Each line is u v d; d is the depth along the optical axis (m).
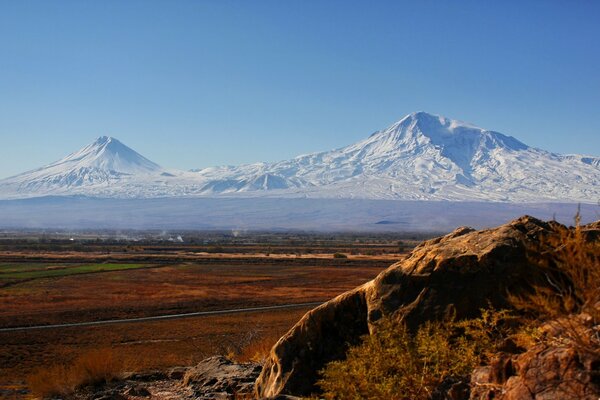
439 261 8.47
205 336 44.19
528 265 7.90
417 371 6.63
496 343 6.83
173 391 13.71
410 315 8.32
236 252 186.62
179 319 55.50
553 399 4.73
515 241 8.21
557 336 5.37
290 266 125.44
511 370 5.52
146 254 168.88
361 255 170.12
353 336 9.28
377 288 8.92
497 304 7.91
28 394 21.17
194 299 71.31
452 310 8.08
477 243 8.51
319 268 119.88
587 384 4.57
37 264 127.44
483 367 6.14
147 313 60.09
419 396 6.46
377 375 6.78
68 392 15.28
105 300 70.69
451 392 6.14
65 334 47.34
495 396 5.44
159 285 87.44
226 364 14.62
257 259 146.75
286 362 9.65
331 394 7.25
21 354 38.62
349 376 7.06
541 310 5.37
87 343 43.00
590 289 5.02
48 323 53.66
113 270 113.25
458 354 6.68
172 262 136.88
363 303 9.30
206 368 14.65
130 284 88.56
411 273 8.67
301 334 9.71
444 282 8.33
